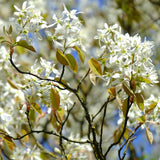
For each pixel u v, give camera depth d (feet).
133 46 3.80
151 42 3.81
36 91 3.98
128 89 3.78
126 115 3.84
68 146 4.60
